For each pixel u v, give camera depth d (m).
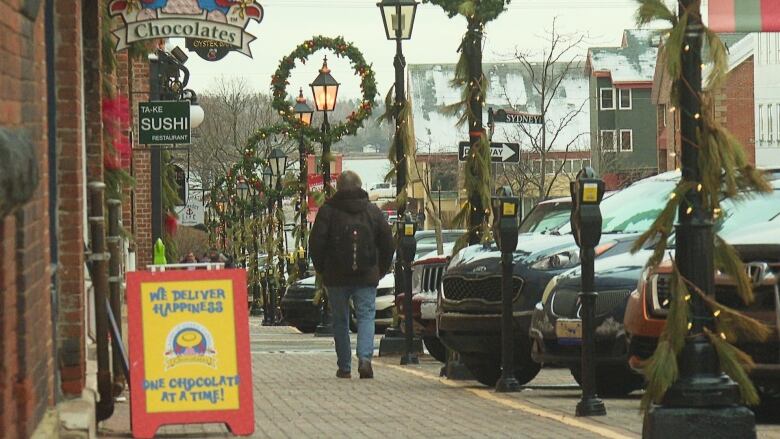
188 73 43.75
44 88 13.70
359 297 25.70
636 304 17.59
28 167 9.69
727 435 13.70
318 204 49.62
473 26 27.59
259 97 121.62
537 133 101.31
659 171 130.62
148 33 24.66
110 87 22.28
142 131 34.34
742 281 13.95
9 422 10.91
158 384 15.89
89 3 18.94
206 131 118.31
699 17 13.94
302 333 54.00
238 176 91.31
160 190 38.12
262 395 22.12
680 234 13.97
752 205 19.77
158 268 18.17
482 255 23.47
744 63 106.75
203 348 15.98
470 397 21.42
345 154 197.25
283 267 72.94
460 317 23.20
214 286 16.02
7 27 10.94
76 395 15.20
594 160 140.00
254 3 24.95
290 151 102.50
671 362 13.68
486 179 27.39
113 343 18.91
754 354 15.93
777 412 18.39
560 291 20.75
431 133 152.25
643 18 14.01
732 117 106.06
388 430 16.88
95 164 18.95
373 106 49.16
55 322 14.34
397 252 34.22
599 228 18.02
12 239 11.24
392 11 34.22
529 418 18.05
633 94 152.50
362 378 25.73
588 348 18.09
